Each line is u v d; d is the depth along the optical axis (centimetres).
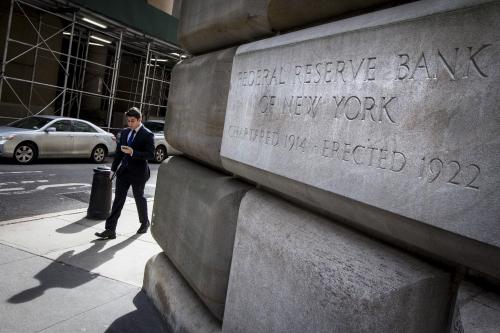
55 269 479
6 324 347
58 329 348
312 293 218
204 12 390
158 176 482
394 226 180
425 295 168
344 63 209
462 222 145
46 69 2019
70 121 1555
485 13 146
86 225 689
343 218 227
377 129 184
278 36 282
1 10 1839
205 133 362
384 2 216
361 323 189
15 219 693
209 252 321
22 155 1391
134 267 515
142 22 2073
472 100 147
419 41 169
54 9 1780
